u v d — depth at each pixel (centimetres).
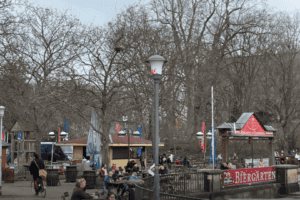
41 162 1736
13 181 2456
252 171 2166
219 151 4747
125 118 2834
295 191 2291
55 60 2920
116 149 3297
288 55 4950
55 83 2614
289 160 3253
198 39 4256
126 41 2830
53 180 2228
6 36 2636
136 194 1319
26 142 3100
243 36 4969
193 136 4981
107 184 1722
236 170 2055
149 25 3177
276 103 5150
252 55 4878
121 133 2638
